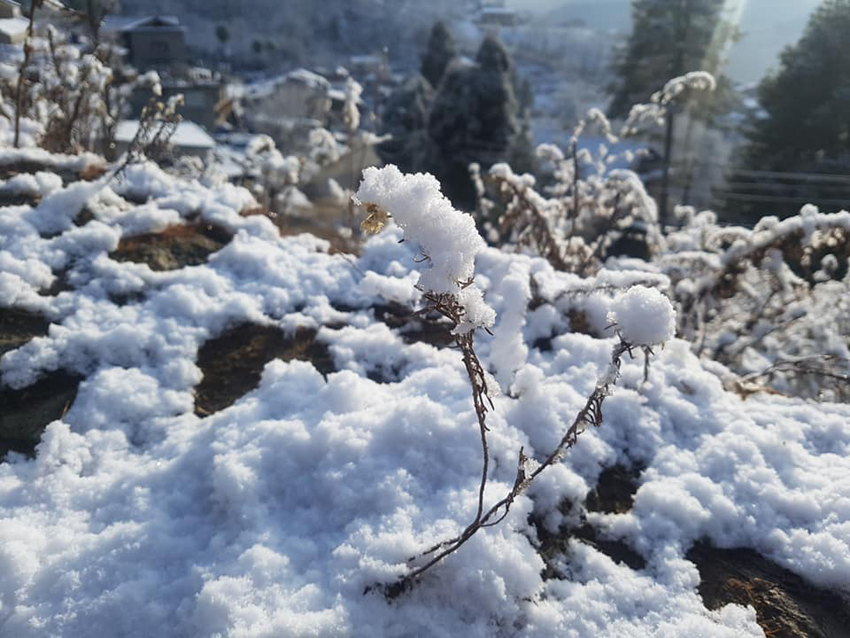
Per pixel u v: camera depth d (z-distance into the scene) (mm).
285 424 1928
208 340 2525
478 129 22781
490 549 1588
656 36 27062
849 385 3064
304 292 2836
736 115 26500
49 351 2287
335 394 2086
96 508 1810
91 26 4902
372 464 1814
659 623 1600
